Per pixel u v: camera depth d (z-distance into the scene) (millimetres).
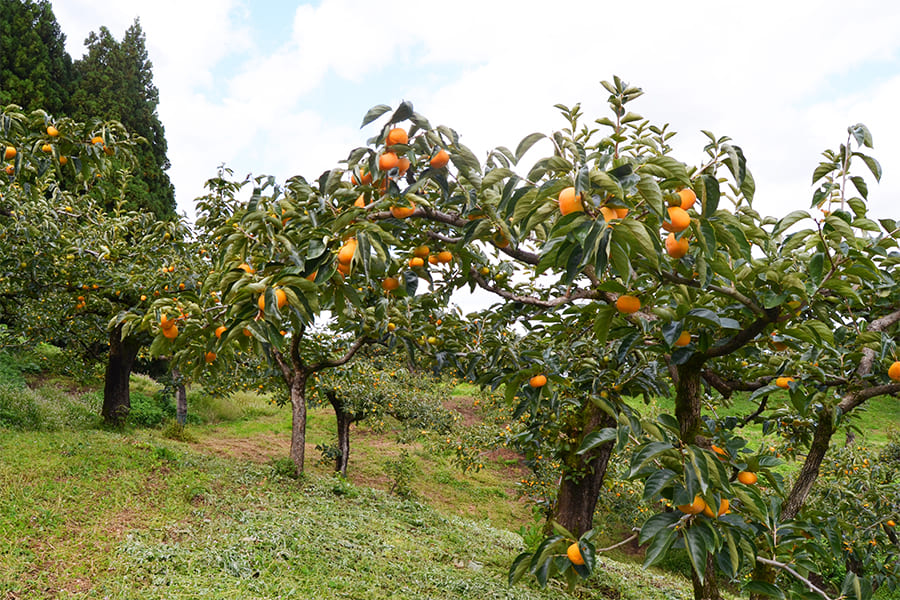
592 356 5172
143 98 22203
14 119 3838
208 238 8594
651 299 2479
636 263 2156
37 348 15078
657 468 2018
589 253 1514
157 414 13891
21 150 3943
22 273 7863
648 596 6594
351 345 9266
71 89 20656
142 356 11664
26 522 4859
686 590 7535
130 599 3824
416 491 12805
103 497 5816
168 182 22047
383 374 12414
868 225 2246
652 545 1862
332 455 12086
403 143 2225
